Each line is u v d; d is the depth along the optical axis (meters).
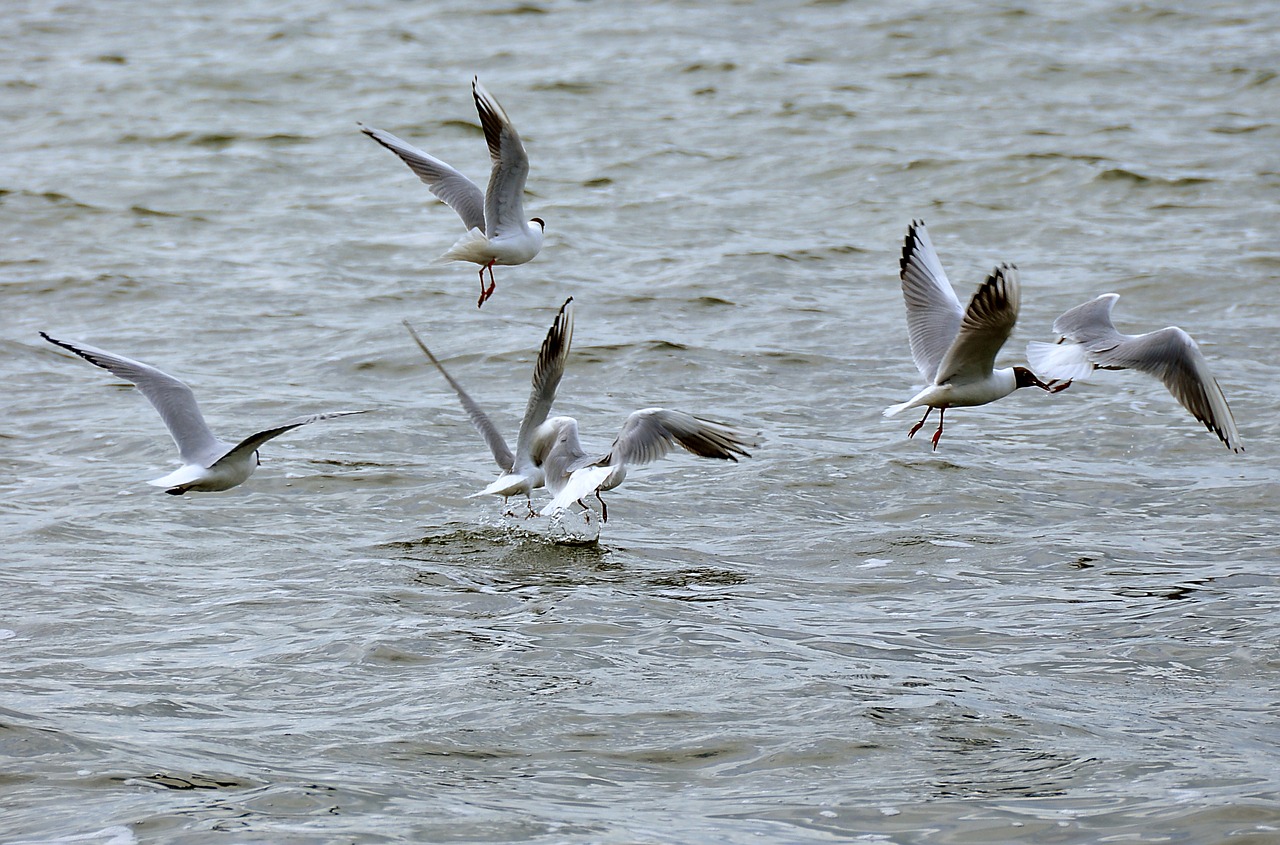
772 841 8.81
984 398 13.12
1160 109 34.25
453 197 15.13
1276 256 24.55
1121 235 26.41
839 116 34.31
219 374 20.42
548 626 12.45
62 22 45.16
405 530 15.13
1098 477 16.52
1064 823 9.00
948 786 9.57
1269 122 32.94
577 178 30.53
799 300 23.69
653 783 9.70
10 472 16.73
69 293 23.97
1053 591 13.38
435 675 11.42
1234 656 11.80
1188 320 22.03
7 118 35.56
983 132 32.81
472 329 22.31
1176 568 13.87
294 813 9.08
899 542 14.70
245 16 45.75
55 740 10.02
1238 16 42.16
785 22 42.88
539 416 13.34
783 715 10.70
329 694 11.11
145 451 17.47
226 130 34.44
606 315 23.06
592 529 15.14
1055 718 10.62
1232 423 12.10
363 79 38.53
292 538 14.87
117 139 33.88
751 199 29.27
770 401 19.39
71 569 13.88
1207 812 9.05
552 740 10.30
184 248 26.72
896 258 25.83
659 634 12.30
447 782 9.66
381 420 18.52
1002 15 42.38
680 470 16.84
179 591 13.41
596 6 45.41
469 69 39.19
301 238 27.38
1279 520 15.12
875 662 11.73
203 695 11.08
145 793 9.31
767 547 14.65
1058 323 13.38
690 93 36.56
